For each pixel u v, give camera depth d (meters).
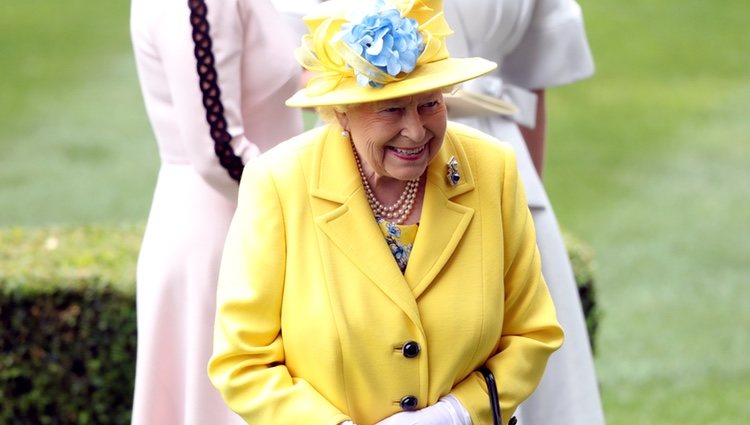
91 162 31.55
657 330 21.70
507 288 9.43
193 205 11.62
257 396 8.98
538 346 9.38
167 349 11.75
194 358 11.56
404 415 8.96
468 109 11.51
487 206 9.17
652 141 33.34
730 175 30.67
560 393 12.22
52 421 15.75
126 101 35.66
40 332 15.48
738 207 28.42
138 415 11.82
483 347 9.12
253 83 11.60
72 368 15.62
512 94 12.62
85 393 15.68
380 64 8.22
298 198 9.02
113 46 40.16
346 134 8.91
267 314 9.05
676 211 28.39
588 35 42.59
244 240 9.09
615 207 28.83
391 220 9.11
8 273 15.48
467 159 9.23
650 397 18.91
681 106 36.25
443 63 8.55
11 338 15.48
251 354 9.05
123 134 33.41
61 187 29.88
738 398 18.67
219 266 11.61
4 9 43.62
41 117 34.41
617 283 24.14
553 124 34.81
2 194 29.39
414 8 8.54
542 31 12.70
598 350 20.86
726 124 34.59
